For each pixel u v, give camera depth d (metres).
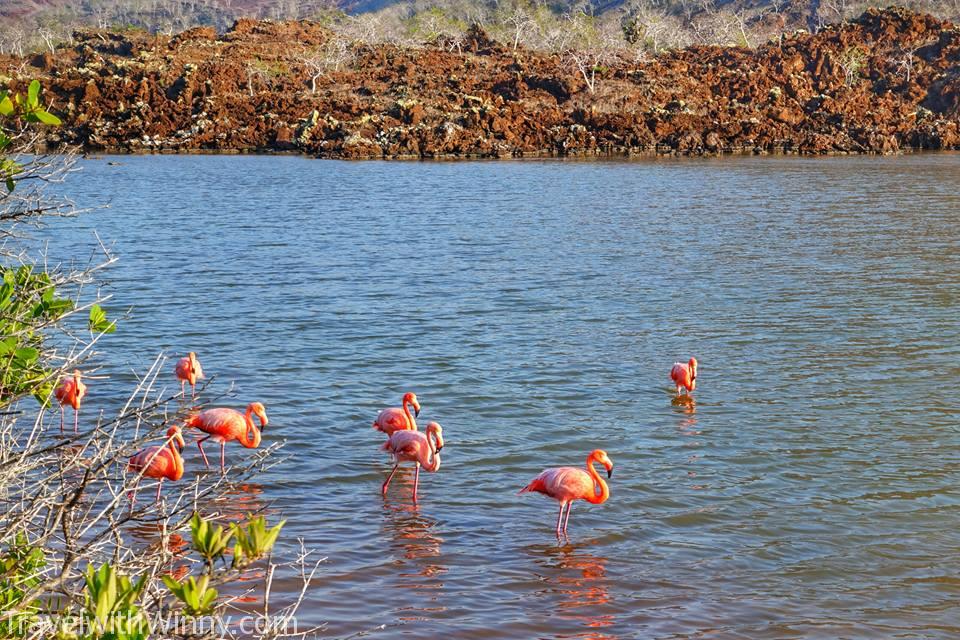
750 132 100.81
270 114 100.19
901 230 41.47
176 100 102.94
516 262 33.69
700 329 23.88
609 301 27.20
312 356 21.06
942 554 11.97
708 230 42.00
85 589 5.91
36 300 7.72
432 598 10.73
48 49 144.50
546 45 157.12
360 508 13.16
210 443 15.30
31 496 6.48
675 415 17.33
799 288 28.97
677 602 10.77
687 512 13.15
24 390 7.15
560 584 11.12
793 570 11.55
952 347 21.95
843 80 117.19
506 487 14.04
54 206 8.15
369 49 133.62
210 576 5.33
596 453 12.66
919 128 103.75
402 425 14.49
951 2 189.38
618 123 99.62
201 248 36.28
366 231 41.72
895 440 15.99
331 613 10.30
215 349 21.52
